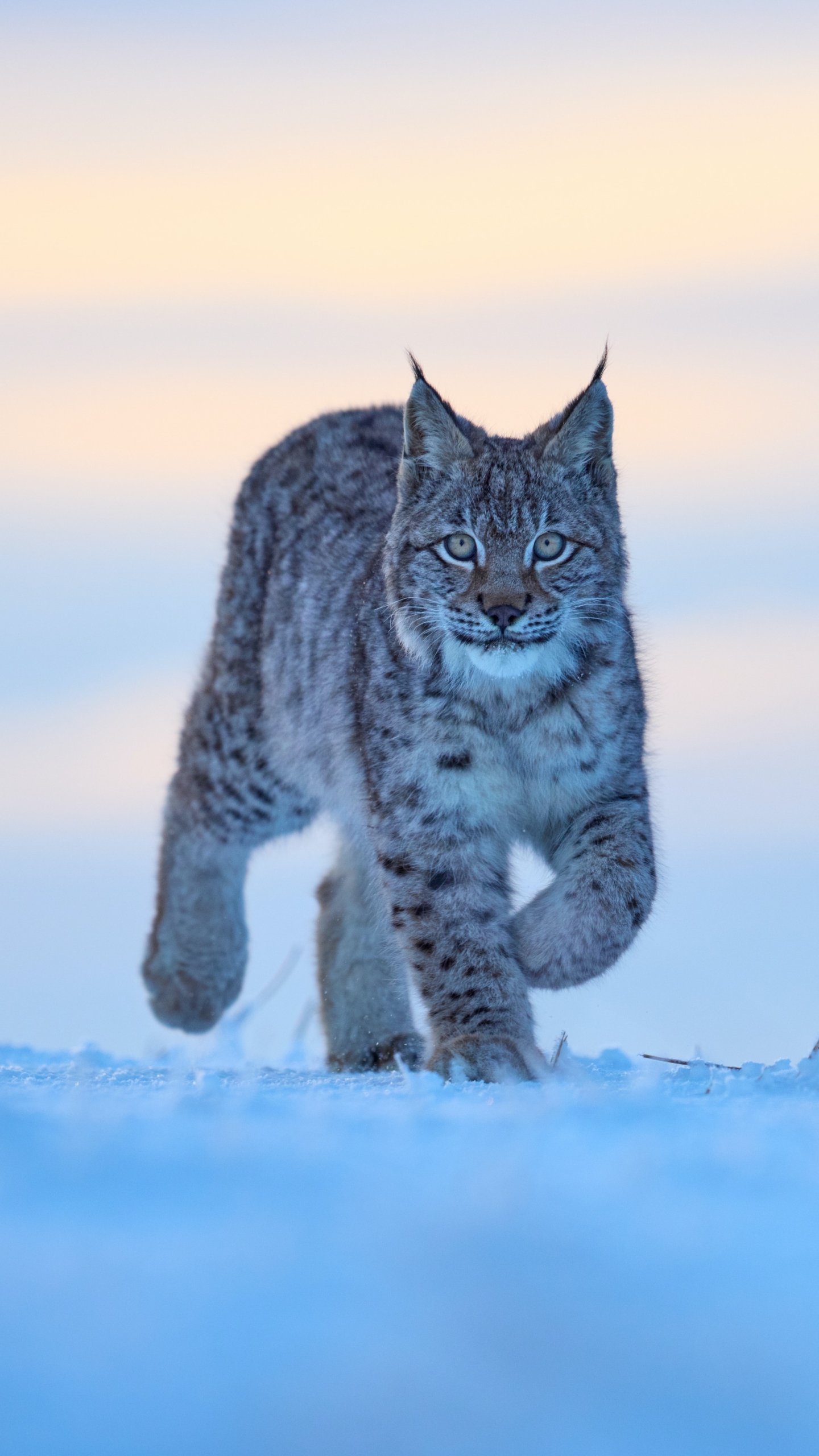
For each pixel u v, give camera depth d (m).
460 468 16.67
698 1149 7.09
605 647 16.75
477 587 16.17
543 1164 6.69
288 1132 7.63
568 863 16.53
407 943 16.53
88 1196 5.48
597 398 16.88
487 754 16.47
